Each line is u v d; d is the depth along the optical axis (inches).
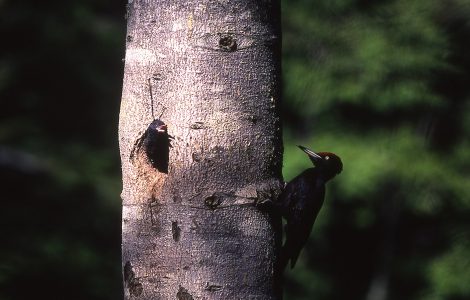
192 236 166.6
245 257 167.8
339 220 705.0
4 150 611.8
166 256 167.8
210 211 166.7
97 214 600.1
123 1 711.7
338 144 651.5
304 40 648.4
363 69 637.9
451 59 636.7
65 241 571.2
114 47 679.7
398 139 650.2
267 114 170.9
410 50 629.3
